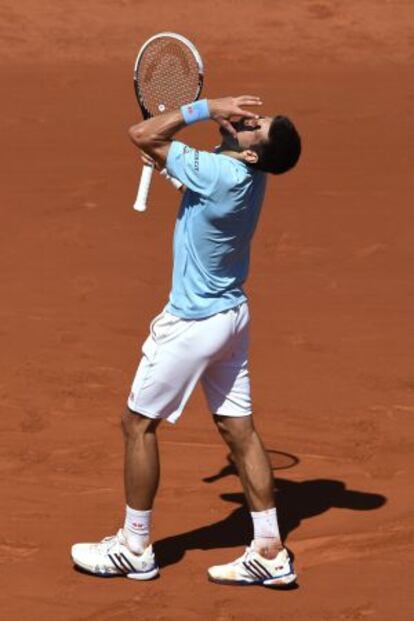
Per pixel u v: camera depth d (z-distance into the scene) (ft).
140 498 75.72
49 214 160.15
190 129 203.10
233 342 75.00
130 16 294.05
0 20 284.20
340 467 93.50
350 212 164.55
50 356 113.60
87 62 268.62
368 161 191.83
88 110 225.15
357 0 305.32
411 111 228.63
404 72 268.00
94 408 102.99
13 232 152.66
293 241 152.25
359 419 101.81
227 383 76.13
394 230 157.58
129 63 270.05
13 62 265.54
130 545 76.28
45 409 102.58
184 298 73.51
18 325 121.80
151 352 74.64
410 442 97.81
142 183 76.48
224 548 81.20
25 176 178.50
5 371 110.11
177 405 75.31
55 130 208.23
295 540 82.38
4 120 214.48
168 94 79.15
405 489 89.97
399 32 293.43
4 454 94.43
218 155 72.02
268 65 271.90
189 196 72.90
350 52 282.15
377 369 112.57
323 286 136.77
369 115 224.94
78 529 83.15
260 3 303.48
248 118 71.67
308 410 103.35
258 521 75.61
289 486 90.17
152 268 141.59
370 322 125.18
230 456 94.89
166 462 93.56
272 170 71.97
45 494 88.17
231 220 71.92
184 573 78.02
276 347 117.50
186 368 74.18
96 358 113.50
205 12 298.56
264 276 139.64
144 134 71.92
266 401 104.83
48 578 77.00
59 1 293.64
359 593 75.56
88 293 132.46
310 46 284.82
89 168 183.42
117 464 92.99
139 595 75.15
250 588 76.18
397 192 174.60
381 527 84.07
